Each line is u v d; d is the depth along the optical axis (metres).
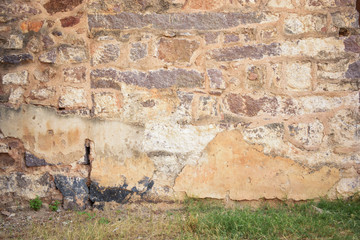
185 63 4.02
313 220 3.46
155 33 4.04
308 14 4.01
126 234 3.28
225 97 4.02
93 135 4.01
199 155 4.00
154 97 4.02
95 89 4.02
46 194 4.02
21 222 3.71
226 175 4.01
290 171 4.00
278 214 3.55
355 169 4.01
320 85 4.01
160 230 3.36
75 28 4.03
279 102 4.01
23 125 4.00
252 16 4.01
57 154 4.01
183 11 4.03
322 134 4.01
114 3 4.03
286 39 4.01
